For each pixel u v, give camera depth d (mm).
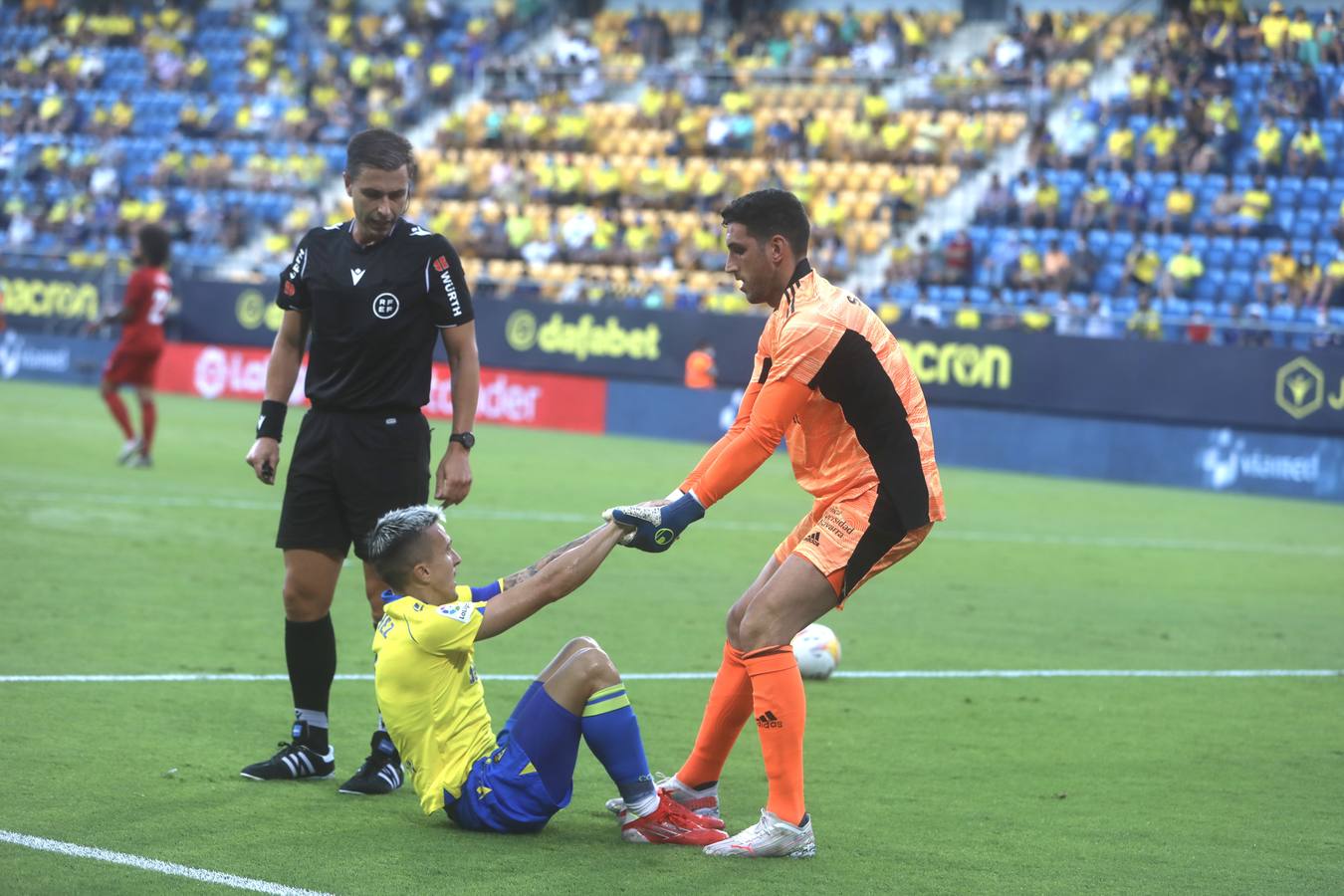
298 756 11031
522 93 63625
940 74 57875
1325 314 45281
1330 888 9195
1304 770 12523
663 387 50188
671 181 57344
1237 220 49031
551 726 9625
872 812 10750
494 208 57906
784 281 9672
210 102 67625
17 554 21062
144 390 33375
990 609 21188
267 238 62375
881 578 23766
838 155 56719
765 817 9570
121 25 72875
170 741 11898
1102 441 44750
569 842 9656
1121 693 15703
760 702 9508
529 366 52344
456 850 9328
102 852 8961
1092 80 55938
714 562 24656
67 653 15016
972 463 46562
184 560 21438
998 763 12477
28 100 70438
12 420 42875
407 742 9852
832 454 9688
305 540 11023
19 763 10953
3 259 63906
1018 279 49188
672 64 63219
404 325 10945
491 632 9680
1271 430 42406
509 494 32188
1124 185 51969
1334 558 28891
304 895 8305
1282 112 52062
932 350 46844
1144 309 46594
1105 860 9695
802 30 62531
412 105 65000
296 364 11508
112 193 64750
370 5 70375
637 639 17547
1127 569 26062
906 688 15602
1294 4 55156
